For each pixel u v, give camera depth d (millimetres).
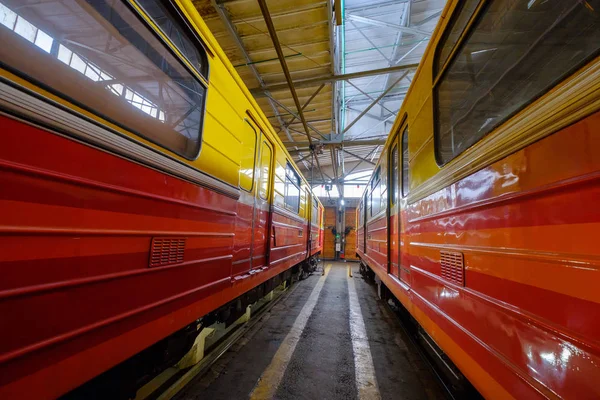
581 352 761
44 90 979
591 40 899
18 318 863
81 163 1065
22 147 877
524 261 1016
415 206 2414
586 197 787
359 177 15227
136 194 1318
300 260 6328
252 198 3043
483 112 1415
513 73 1232
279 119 7301
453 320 1583
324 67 5199
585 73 830
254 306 4797
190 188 1764
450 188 1688
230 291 2359
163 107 1575
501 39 1320
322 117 7504
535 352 938
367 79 8219
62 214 989
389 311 4863
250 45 4543
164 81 1582
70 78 1083
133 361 1587
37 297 915
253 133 3055
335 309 4910
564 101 888
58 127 989
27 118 894
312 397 2203
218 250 2131
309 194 7875
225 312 2693
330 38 4234
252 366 2668
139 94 1418
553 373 855
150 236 1406
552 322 874
